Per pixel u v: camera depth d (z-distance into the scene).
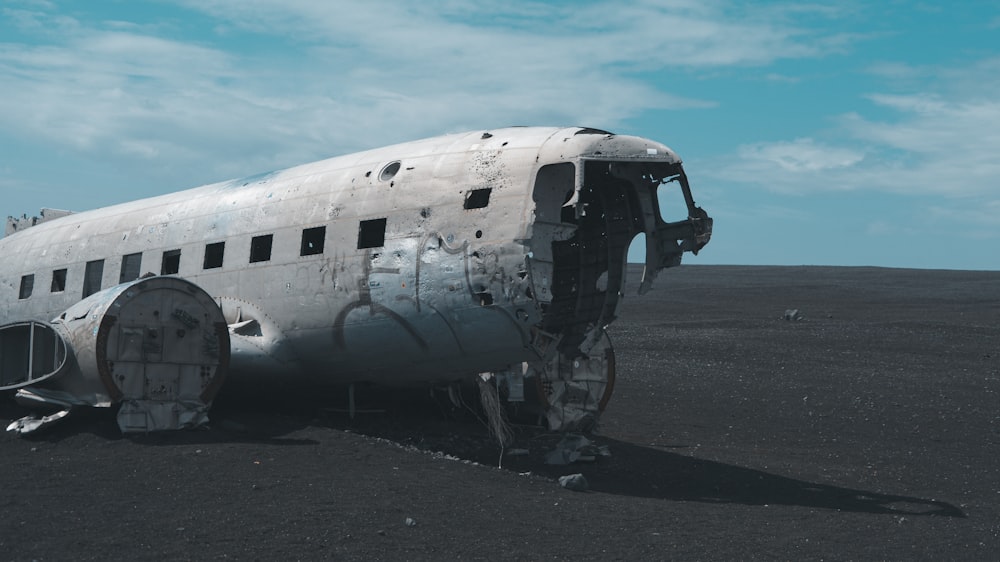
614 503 11.86
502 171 13.77
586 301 15.21
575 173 13.26
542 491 12.20
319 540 9.29
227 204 17.00
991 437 18.73
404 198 14.58
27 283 20.27
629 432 18.28
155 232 17.89
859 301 52.09
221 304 16.41
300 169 16.80
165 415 13.90
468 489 11.80
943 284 62.97
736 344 32.94
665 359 29.61
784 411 21.19
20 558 8.45
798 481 14.20
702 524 10.94
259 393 16.25
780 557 9.63
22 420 14.16
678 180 14.01
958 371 27.39
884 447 17.50
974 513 12.30
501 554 9.23
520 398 14.84
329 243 15.17
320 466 12.35
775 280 66.62
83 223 19.81
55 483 11.16
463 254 13.70
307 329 15.33
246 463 12.30
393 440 15.29
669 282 64.88
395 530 9.76
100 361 13.45
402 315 14.23
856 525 11.27
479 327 13.65
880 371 27.33
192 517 9.90
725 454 16.28
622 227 14.79
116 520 9.73
